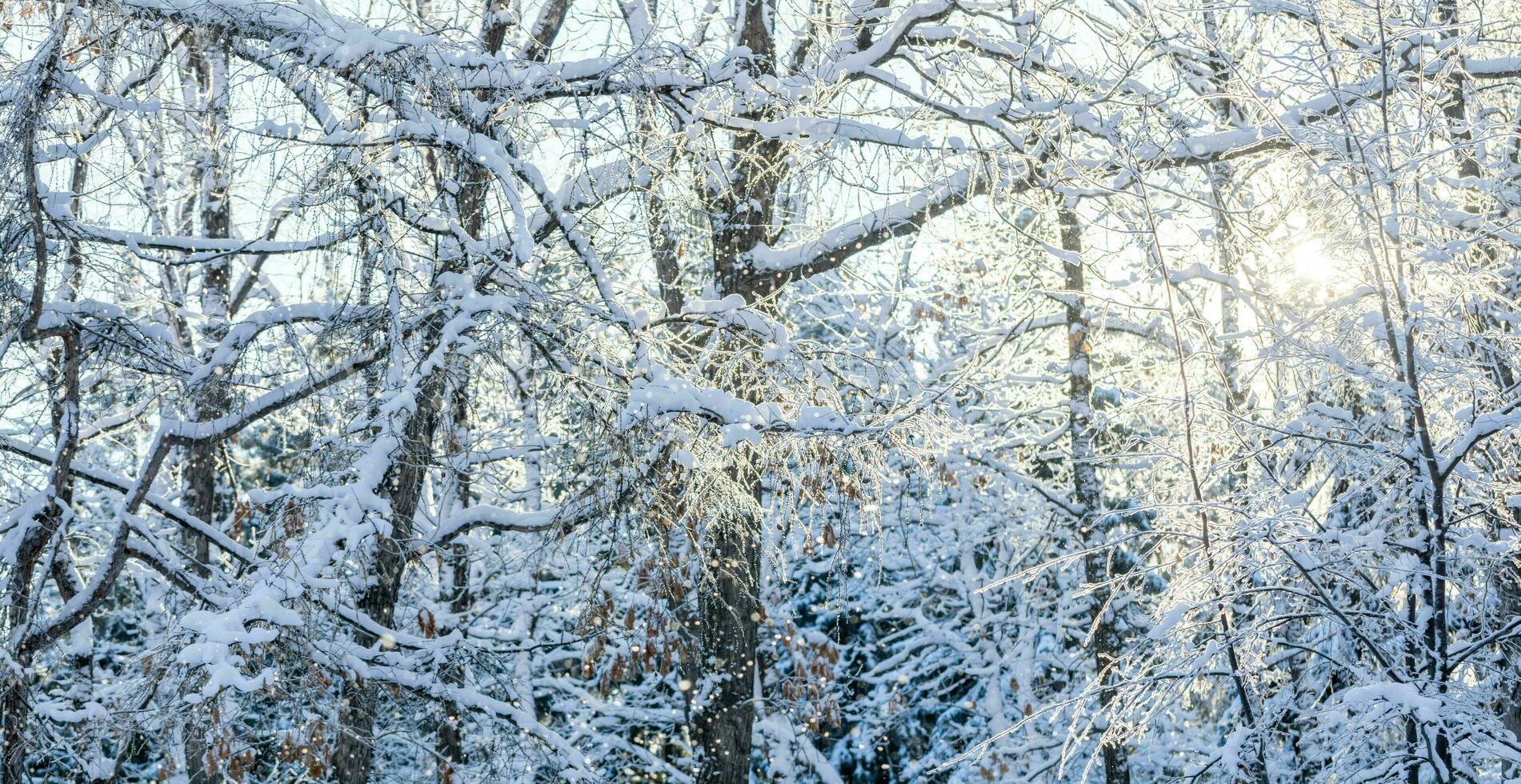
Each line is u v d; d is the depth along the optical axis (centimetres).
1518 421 619
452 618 1312
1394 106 705
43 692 1009
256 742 732
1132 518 1656
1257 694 681
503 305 787
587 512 827
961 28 1113
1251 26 975
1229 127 1107
